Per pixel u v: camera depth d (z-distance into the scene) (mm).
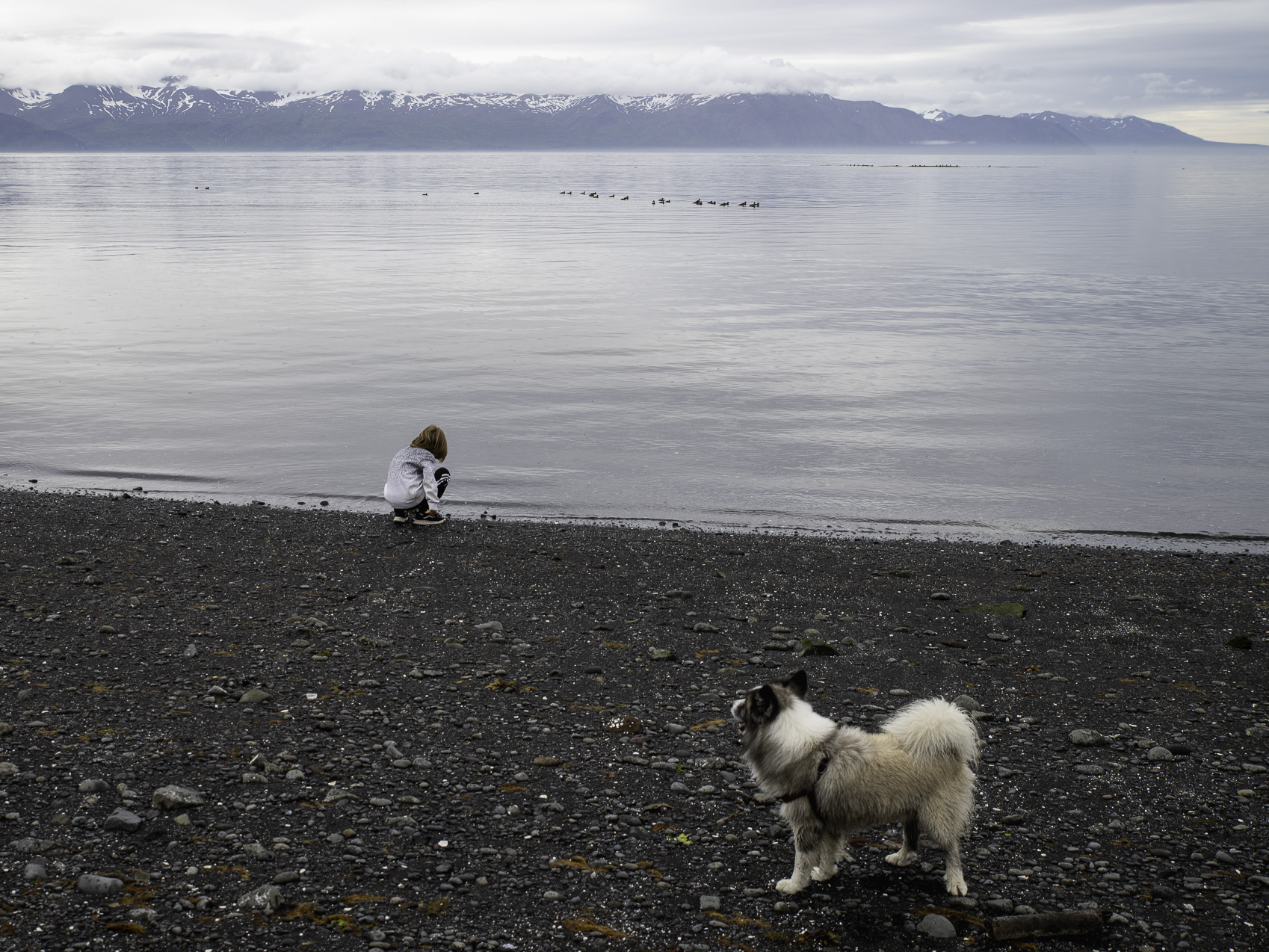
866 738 5219
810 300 40312
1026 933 4961
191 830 5609
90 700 7457
